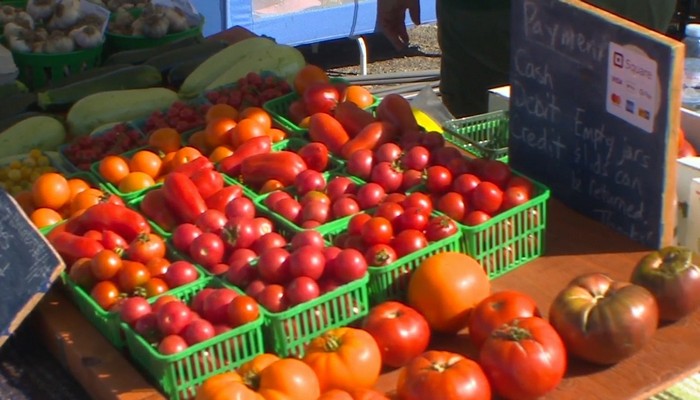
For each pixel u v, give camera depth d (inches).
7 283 80.5
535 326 69.8
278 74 135.5
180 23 164.6
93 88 136.7
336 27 266.8
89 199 93.7
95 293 80.0
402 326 73.3
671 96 81.2
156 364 72.1
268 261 77.4
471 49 154.0
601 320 71.1
